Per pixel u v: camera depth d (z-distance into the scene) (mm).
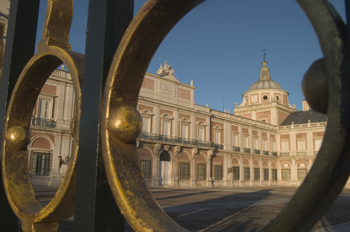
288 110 51156
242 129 41219
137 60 898
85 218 883
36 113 23656
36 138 23359
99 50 959
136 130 829
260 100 51750
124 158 842
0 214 1412
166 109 31891
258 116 49562
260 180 42812
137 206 764
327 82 484
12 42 1526
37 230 1054
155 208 797
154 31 862
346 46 456
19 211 1125
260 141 43875
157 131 30578
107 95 875
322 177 444
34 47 1611
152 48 908
